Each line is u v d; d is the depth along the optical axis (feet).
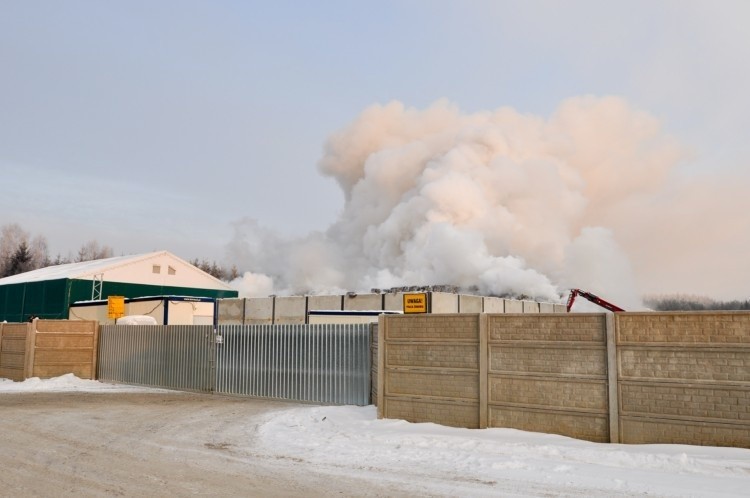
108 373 85.71
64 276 151.12
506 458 31.50
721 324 33.22
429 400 43.04
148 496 24.76
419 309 89.92
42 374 83.10
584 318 37.35
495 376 40.24
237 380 67.92
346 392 57.41
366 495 25.16
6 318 166.20
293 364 62.23
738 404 32.32
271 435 40.24
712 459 29.50
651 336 34.99
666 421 34.06
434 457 32.48
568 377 37.47
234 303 134.21
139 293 165.07
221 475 28.76
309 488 26.35
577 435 36.88
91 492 25.35
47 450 34.76
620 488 25.68
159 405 58.18
